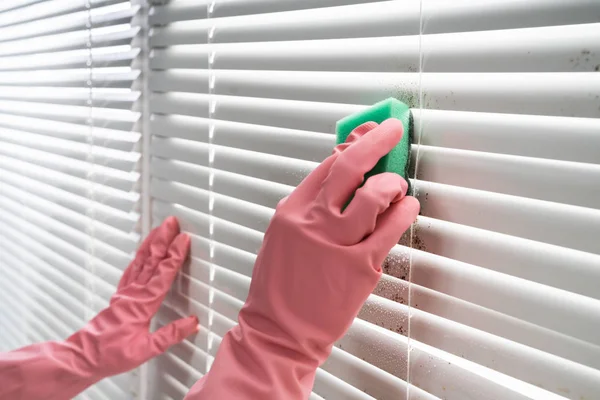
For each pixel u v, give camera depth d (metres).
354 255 0.60
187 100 1.01
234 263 0.94
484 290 0.63
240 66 0.89
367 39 0.73
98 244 1.30
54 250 1.48
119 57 1.15
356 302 0.62
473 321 0.65
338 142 0.70
